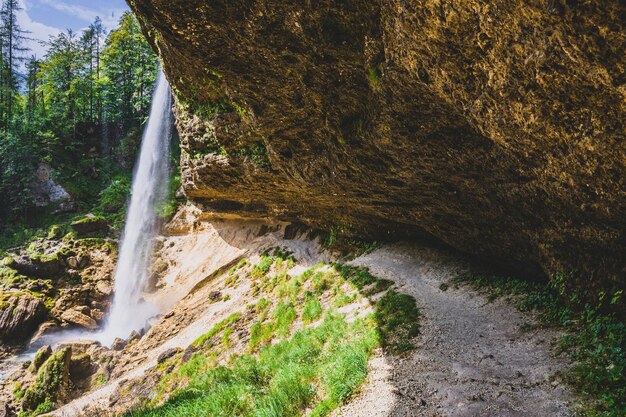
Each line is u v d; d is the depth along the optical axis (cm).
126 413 1312
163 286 3094
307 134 1225
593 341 768
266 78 992
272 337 1513
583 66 453
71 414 1589
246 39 859
